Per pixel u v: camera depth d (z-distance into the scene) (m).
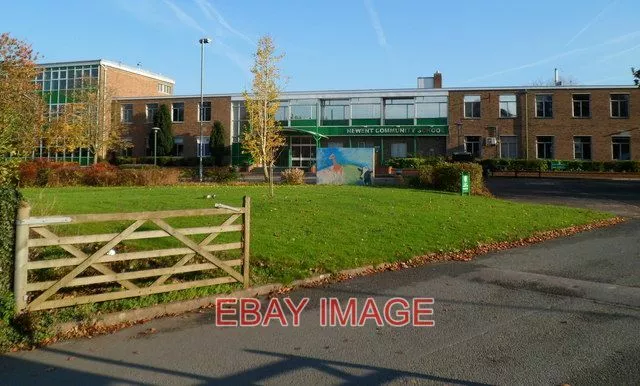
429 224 11.80
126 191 17.64
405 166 37.97
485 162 37.62
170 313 6.14
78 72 46.84
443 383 4.23
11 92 19.11
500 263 8.97
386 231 10.70
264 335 5.42
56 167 21.91
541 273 8.22
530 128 40.69
